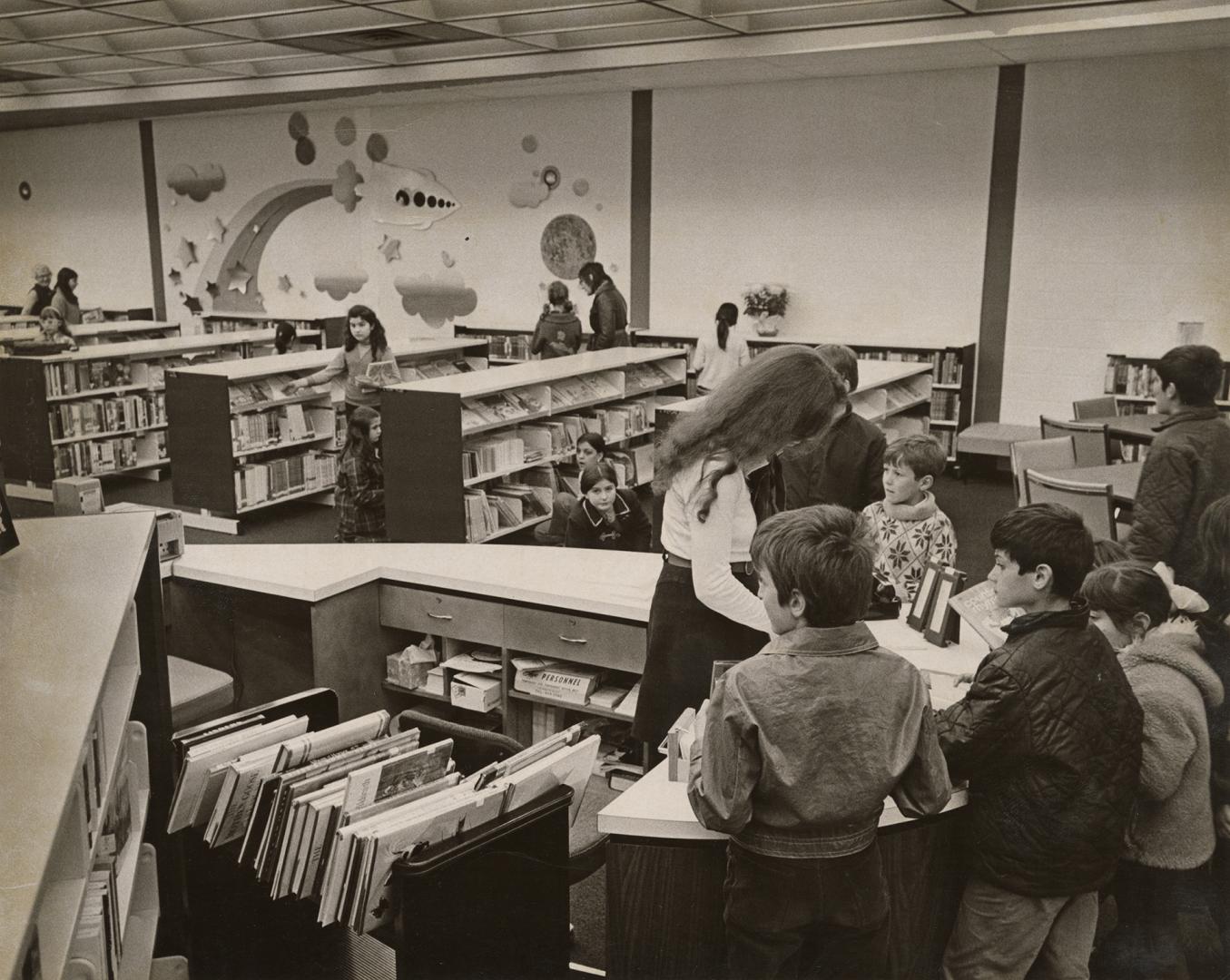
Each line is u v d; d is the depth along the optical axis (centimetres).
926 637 306
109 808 188
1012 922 219
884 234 1002
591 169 1152
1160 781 235
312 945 229
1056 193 916
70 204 1548
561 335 1011
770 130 1040
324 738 219
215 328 1408
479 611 372
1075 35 761
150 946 209
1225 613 263
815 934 189
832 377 249
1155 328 894
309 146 1338
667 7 741
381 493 705
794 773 178
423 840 190
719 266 1095
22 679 153
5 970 94
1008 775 214
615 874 215
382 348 771
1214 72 830
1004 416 977
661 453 267
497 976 205
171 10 793
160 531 367
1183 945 249
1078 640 212
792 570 180
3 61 997
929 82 953
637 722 285
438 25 806
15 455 909
